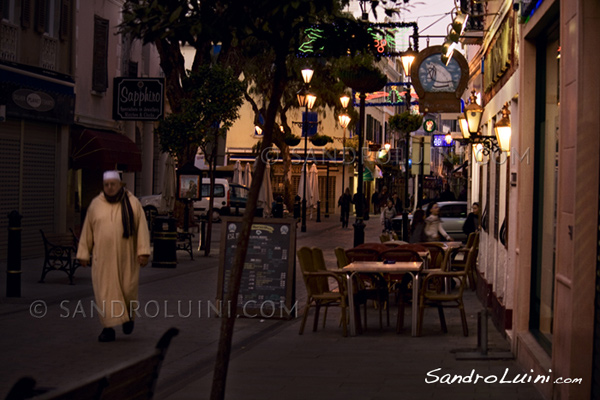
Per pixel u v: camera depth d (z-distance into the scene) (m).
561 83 7.21
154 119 30.08
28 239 22.91
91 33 29.66
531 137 9.86
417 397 7.61
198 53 24.59
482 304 15.49
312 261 12.09
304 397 7.59
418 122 30.55
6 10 22.19
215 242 30.70
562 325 6.84
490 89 15.63
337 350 10.27
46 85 23.36
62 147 24.52
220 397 5.43
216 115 23.88
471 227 22.31
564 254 6.96
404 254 13.12
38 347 9.96
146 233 10.69
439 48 17.86
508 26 12.18
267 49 6.71
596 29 6.46
